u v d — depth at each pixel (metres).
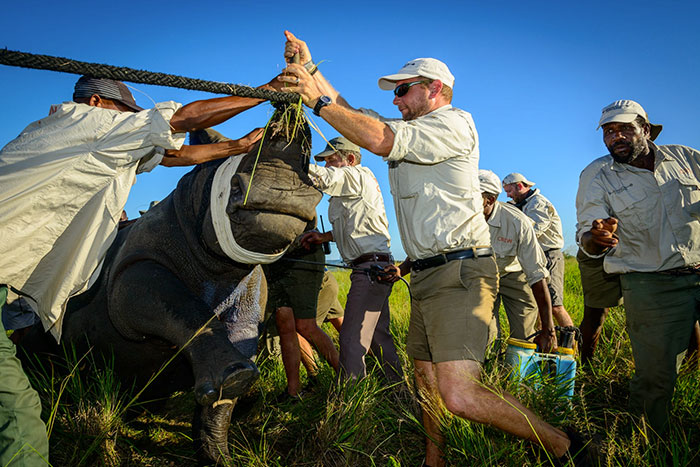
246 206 2.71
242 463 2.98
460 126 2.85
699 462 3.05
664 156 3.58
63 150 2.55
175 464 3.22
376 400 3.59
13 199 2.47
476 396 2.64
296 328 4.48
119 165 2.62
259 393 4.01
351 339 4.06
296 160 2.78
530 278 4.46
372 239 4.36
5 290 2.55
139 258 3.15
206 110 2.59
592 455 2.69
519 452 2.86
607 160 3.81
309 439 3.40
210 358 2.63
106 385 3.24
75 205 2.61
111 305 3.17
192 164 2.92
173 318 2.82
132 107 3.29
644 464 2.72
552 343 4.21
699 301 3.43
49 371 3.83
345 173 4.27
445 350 2.78
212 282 3.15
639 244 3.54
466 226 2.90
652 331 3.42
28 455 2.19
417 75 3.08
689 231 3.41
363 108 3.15
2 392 2.21
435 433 3.05
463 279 2.84
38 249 2.59
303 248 4.34
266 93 2.52
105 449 3.08
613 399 4.01
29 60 1.92
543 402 3.30
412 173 2.98
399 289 9.17
